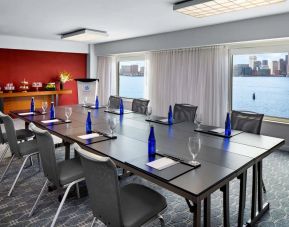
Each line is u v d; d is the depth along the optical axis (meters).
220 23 4.74
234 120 3.04
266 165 3.68
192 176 1.54
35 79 7.22
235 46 5.00
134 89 7.45
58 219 2.25
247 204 2.53
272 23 4.11
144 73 6.72
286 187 2.93
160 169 1.63
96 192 1.53
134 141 2.32
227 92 5.11
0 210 2.39
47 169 2.15
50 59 7.45
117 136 2.49
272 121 4.61
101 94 7.98
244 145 2.22
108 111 3.97
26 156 2.79
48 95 7.45
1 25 5.07
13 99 6.83
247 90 5.02
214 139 2.41
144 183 3.02
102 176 1.42
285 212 2.40
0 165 3.54
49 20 4.57
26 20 4.59
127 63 7.59
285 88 4.53
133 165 1.71
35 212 2.36
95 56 8.11
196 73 5.41
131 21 4.58
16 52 6.80
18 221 2.22
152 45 6.12
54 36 6.43
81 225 2.17
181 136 2.50
